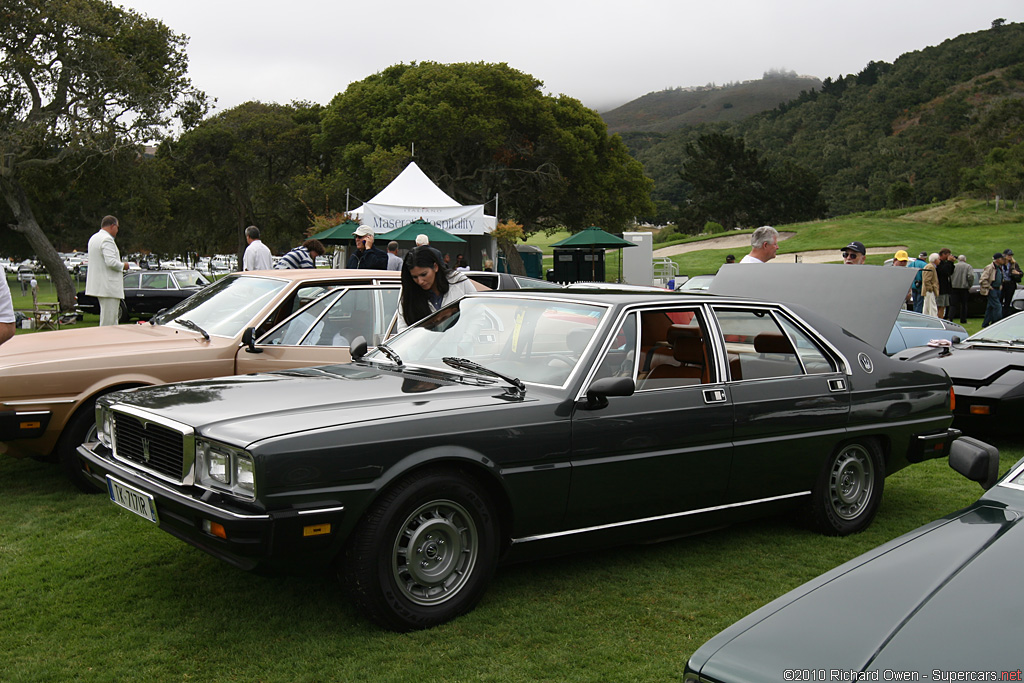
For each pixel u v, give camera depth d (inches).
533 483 147.1
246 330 227.1
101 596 154.9
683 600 154.9
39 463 258.2
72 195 1815.9
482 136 1754.4
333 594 155.6
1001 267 746.2
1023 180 3006.9
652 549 183.3
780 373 181.2
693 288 744.3
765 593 158.6
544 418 148.2
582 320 164.2
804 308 192.9
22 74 1089.4
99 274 390.3
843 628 77.0
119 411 155.0
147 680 123.3
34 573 166.4
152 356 221.1
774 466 177.0
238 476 128.8
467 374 162.1
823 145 7342.5
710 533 194.4
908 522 204.2
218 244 2439.7
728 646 76.6
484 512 143.6
